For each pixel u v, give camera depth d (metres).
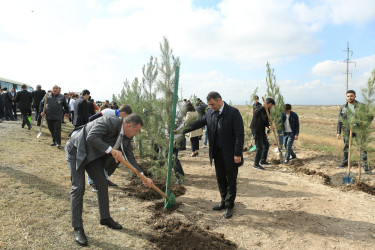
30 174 4.90
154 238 3.22
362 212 4.26
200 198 4.79
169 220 3.74
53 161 6.14
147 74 5.14
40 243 2.83
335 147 9.39
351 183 5.83
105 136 3.14
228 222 3.88
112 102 10.85
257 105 9.66
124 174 5.81
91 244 2.94
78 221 2.99
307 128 26.00
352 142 6.01
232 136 4.00
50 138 9.16
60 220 3.38
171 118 4.16
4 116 13.72
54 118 7.59
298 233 3.58
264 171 6.93
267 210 4.32
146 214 3.89
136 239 3.16
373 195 5.22
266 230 3.66
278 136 9.27
